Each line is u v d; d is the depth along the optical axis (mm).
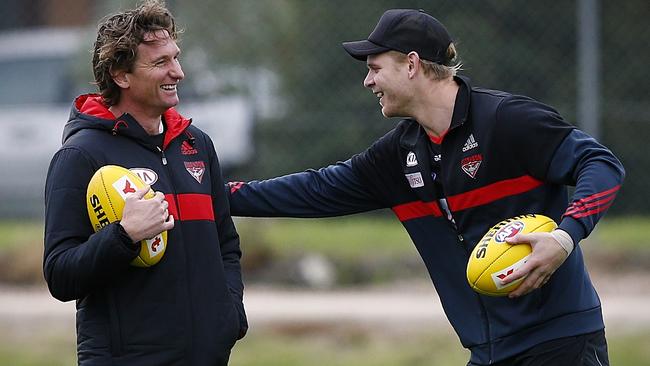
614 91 39875
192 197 16344
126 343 15750
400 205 18625
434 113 17438
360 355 29391
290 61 39750
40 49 47031
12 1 47938
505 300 17359
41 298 34688
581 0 36438
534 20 38875
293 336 30594
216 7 40281
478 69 39000
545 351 17141
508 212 17203
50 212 15727
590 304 17422
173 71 16109
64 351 29859
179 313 15938
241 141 39125
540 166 16766
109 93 16328
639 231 38656
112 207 15352
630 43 40031
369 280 36688
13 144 43344
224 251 17312
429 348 29469
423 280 36406
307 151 38969
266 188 19422
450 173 17391
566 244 15758
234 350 29734
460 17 39031
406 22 17375
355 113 39094
